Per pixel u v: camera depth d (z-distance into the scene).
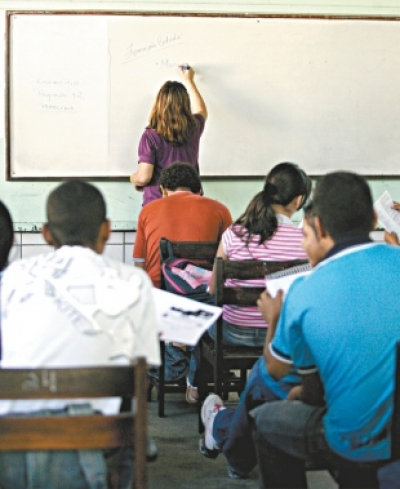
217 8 4.82
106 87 4.81
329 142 4.96
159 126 4.46
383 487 2.01
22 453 1.77
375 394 1.98
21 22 4.73
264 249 3.01
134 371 1.73
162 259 3.52
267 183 3.05
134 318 1.89
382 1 4.92
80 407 1.83
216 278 2.89
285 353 2.11
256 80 4.88
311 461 2.22
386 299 2.01
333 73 4.92
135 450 1.73
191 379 3.65
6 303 1.88
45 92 4.79
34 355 1.82
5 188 4.84
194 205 3.85
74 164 4.85
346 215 2.11
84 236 2.03
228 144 4.92
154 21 4.79
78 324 1.84
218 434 2.83
